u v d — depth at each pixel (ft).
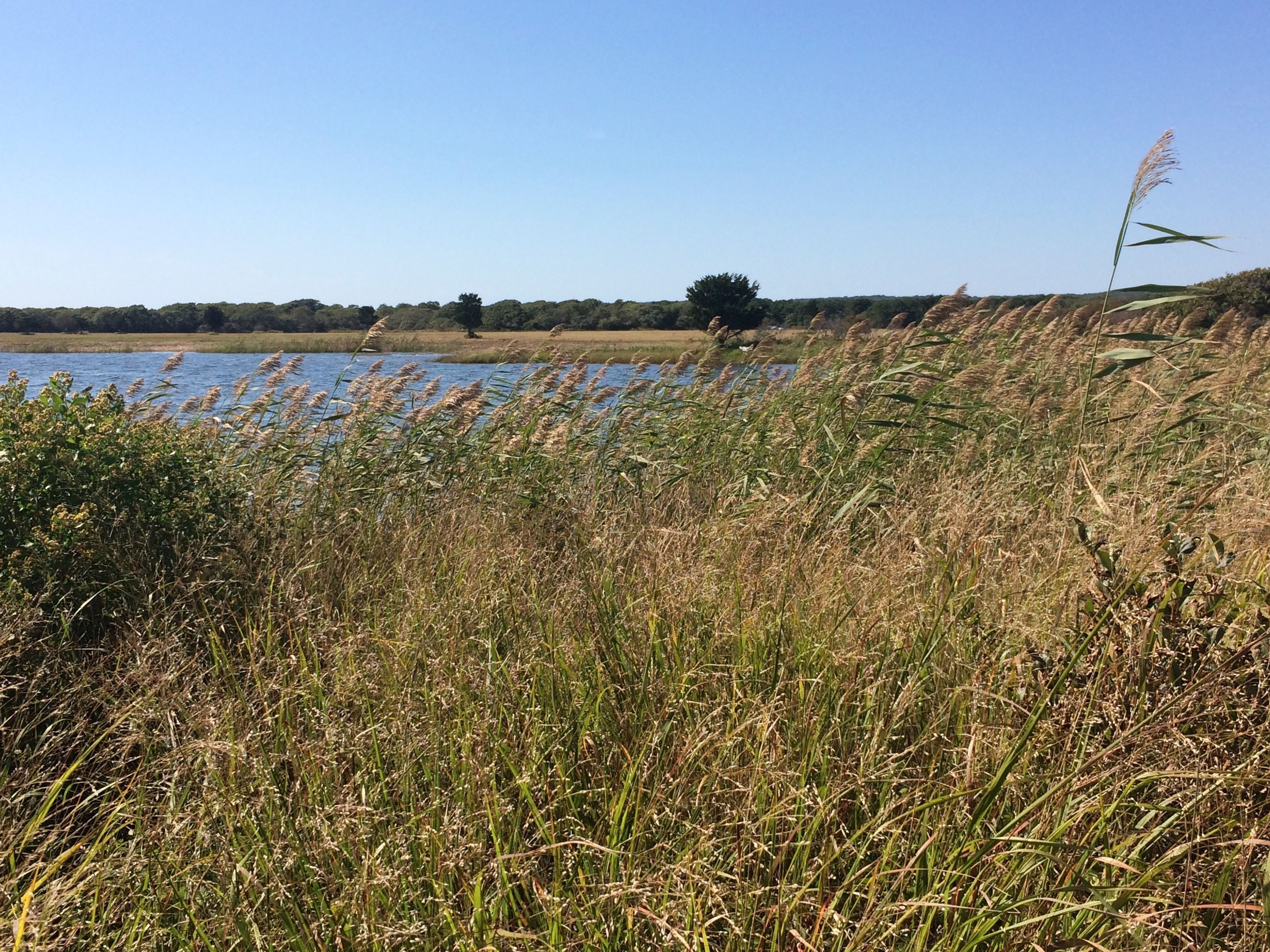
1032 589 13.39
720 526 17.63
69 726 12.64
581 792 10.06
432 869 8.99
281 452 25.70
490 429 27.71
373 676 12.85
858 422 25.29
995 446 26.55
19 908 8.48
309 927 8.53
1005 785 9.60
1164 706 9.42
